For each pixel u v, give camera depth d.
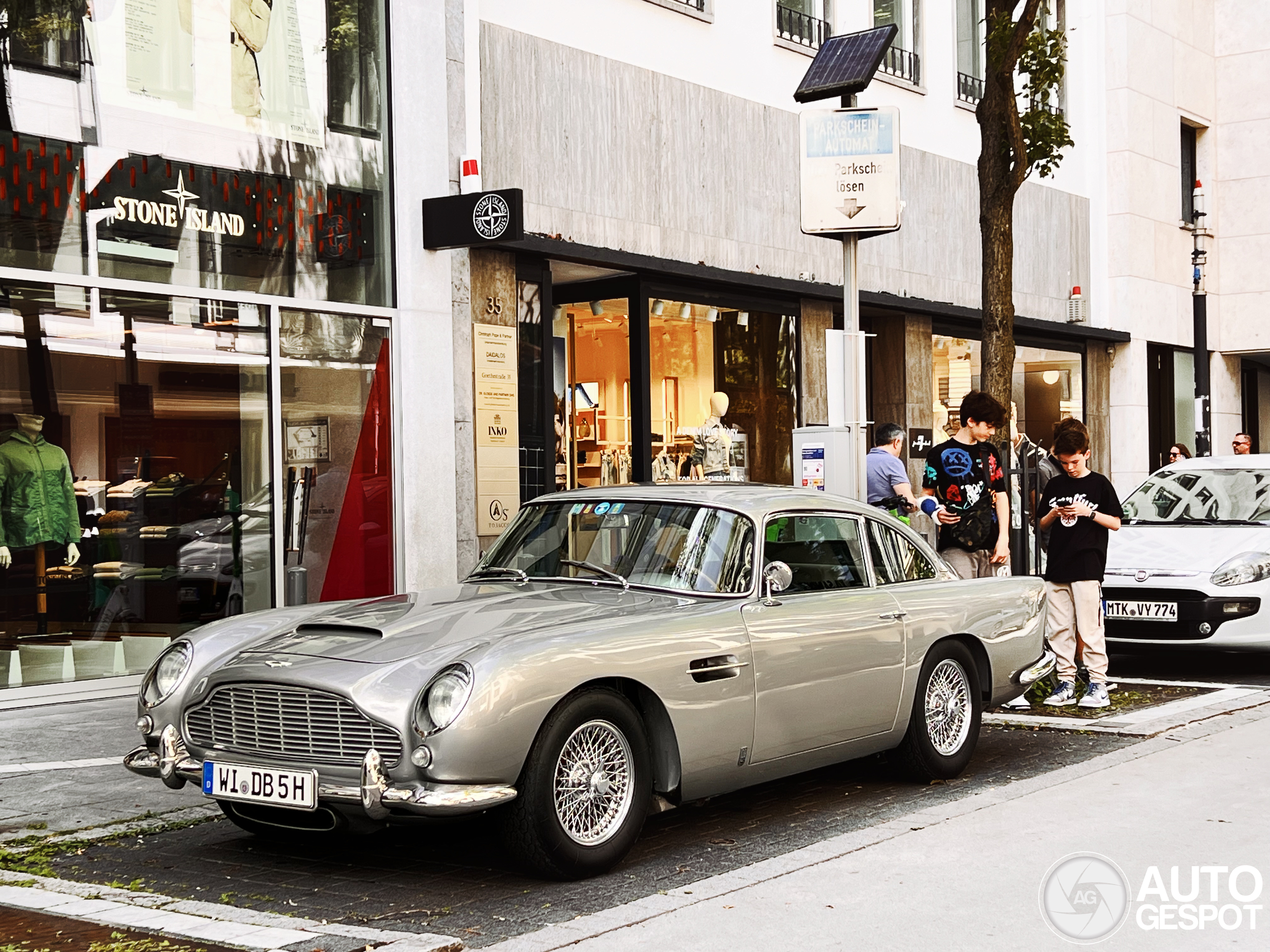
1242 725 8.20
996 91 10.28
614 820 5.20
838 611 6.28
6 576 9.20
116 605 9.84
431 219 11.55
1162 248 23.83
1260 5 25.27
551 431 12.68
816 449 8.84
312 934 4.30
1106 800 6.21
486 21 12.18
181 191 10.26
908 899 4.73
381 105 11.61
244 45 10.70
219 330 10.46
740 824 6.13
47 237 9.44
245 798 5.07
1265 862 5.14
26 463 9.31
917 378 17.59
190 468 10.29
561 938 4.34
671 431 13.85
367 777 4.76
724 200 14.64
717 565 5.96
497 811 5.00
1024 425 20.53
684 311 14.05
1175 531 11.21
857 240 9.00
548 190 12.66
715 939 4.32
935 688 6.92
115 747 7.79
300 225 11.01
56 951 4.17
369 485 11.41
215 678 5.22
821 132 8.91
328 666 5.04
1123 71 22.80
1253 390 28.02
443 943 4.21
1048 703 9.16
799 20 15.95
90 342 9.69
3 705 9.07
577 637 5.14
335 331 11.23
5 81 9.25
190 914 4.59
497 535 12.19
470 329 11.97
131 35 9.99
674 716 5.38
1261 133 25.38
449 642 5.11
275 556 10.81
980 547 9.09
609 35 13.39
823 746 6.18
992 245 10.37
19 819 6.12
